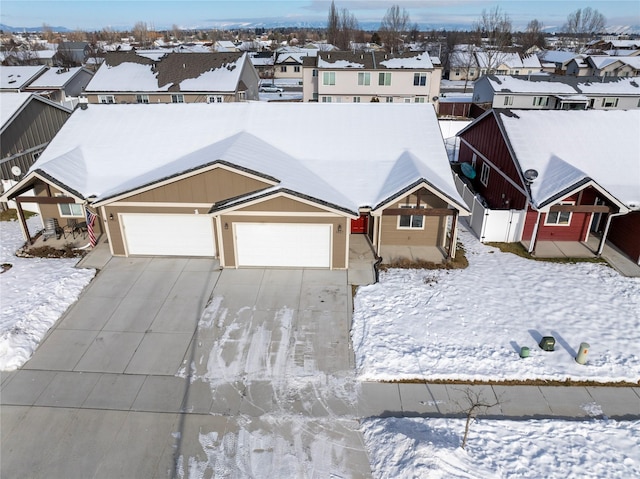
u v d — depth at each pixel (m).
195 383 12.81
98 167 20.23
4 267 18.50
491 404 12.10
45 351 13.98
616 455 10.63
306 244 18.03
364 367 13.24
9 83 49.75
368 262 18.84
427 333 14.62
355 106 22.91
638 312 15.69
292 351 13.99
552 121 22.11
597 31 170.12
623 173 19.70
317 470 10.35
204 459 10.61
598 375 13.02
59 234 20.98
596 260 19.05
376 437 11.09
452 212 17.88
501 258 19.23
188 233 18.92
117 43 164.50
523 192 19.70
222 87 43.88
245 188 17.97
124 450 10.83
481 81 51.06
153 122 22.19
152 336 14.66
